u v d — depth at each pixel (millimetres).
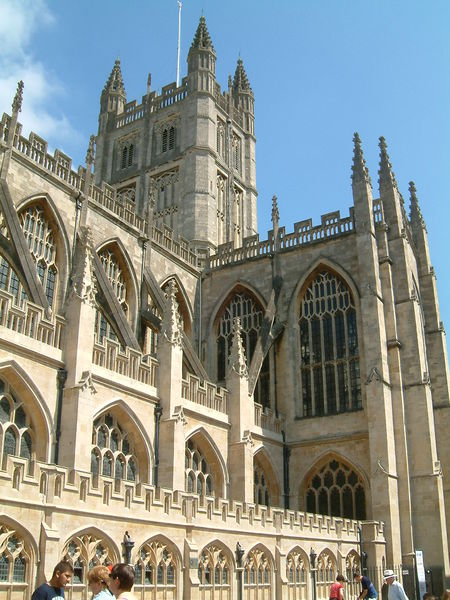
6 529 25922
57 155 55000
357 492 60406
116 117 100438
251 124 102938
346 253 67250
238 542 39406
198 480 52312
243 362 57875
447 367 74250
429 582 57375
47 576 26672
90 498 29922
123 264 61469
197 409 52125
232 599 37969
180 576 34531
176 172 90000
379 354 61125
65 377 40750
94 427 43156
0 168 48531
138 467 46250
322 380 65562
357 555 53250
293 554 44688
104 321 54875
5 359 37219
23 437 38594
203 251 80938
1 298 37875
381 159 71938
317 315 67875
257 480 60656
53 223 53562
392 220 68938
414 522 59781
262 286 71188
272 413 63875
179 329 51375
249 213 97312
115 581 12320
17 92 51438
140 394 46625
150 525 33094
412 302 65500
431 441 61344
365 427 61250
